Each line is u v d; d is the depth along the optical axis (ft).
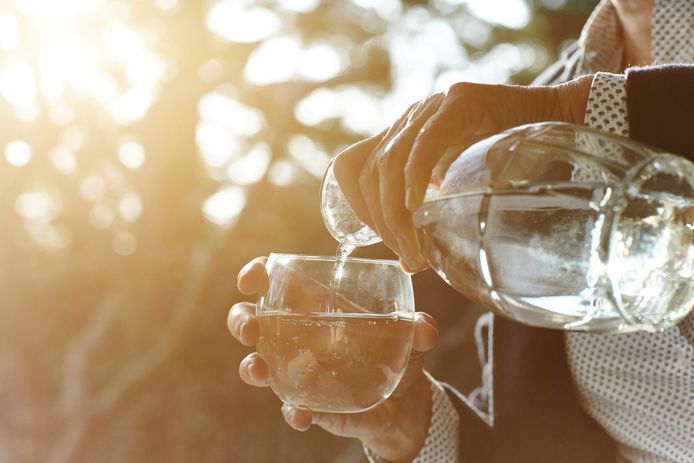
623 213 2.31
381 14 14.64
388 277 2.90
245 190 14.82
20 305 13.78
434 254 2.72
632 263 2.35
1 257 13.75
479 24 14.62
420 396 3.76
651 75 3.22
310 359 2.85
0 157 13.46
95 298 14.33
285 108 14.05
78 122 13.84
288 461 13.89
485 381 4.74
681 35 4.22
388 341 2.86
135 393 13.07
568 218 2.37
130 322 13.73
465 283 2.68
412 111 2.83
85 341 13.35
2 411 13.60
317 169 15.02
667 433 3.83
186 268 13.84
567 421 4.10
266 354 2.95
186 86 13.74
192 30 13.75
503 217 2.44
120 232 14.49
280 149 14.01
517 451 4.08
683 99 3.18
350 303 2.86
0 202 13.56
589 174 2.35
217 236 13.88
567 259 2.39
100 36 13.67
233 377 13.62
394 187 2.65
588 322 2.50
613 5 4.52
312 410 3.21
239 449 13.55
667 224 2.35
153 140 13.78
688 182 2.36
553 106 3.22
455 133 2.70
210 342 13.55
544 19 14.39
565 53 4.89
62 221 14.87
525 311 2.57
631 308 2.39
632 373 3.83
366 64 14.49
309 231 14.58
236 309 3.23
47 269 14.30
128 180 14.10
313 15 14.34
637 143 2.47
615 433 4.04
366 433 3.58
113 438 13.05
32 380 13.70
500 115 2.89
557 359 4.13
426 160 2.57
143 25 13.80
